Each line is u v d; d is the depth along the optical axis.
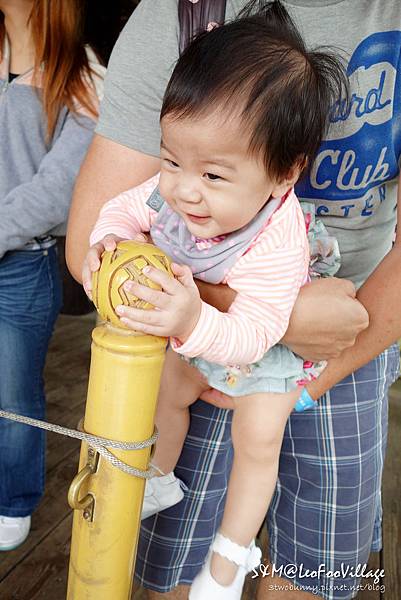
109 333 0.64
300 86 0.76
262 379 0.95
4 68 1.57
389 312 0.95
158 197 0.89
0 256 1.52
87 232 1.03
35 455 1.75
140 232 0.92
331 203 1.04
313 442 1.16
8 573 1.70
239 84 0.73
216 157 0.73
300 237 0.86
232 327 0.76
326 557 1.19
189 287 0.67
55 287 1.71
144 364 0.63
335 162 1.00
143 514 1.14
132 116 1.01
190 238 0.86
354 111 0.97
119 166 1.03
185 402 1.11
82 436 0.65
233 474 1.02
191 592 1.00
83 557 0.70
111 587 0.71
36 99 1.57
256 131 0.73
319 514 1.18
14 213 1.50
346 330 0.91
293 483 1.20
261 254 0.83
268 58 0.75
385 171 1.01
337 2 0.95
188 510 1.23
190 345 0.72
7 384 1.65
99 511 0.67
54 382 2.86
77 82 1.56
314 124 0.79
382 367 1.18
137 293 0.61
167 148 0.76
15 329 1.63
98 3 2.15
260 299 0.82
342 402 1.14
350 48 0.96
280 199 0.84
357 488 1.16
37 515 1.95
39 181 1.52
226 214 0.76
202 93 0.73
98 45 2.10
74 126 1.56
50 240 1.67
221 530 1.00
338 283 0.92
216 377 0.97
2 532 1.76
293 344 0.92
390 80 0.96
